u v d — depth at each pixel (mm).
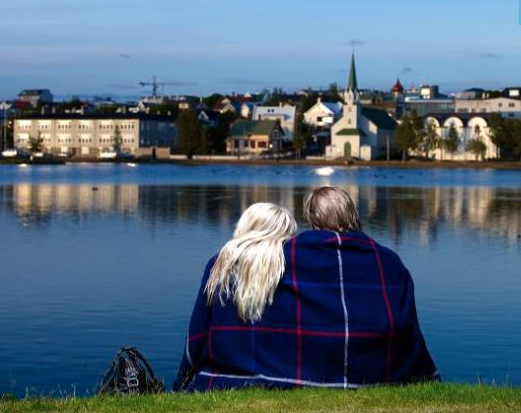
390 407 11008
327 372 10914
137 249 53094
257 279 10570
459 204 100625
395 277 10797
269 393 10969
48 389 22141
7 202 97875
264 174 189750
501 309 33250
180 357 25641
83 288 37781
